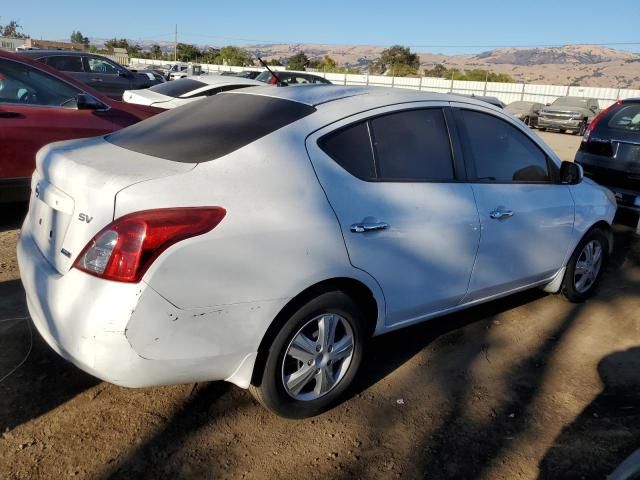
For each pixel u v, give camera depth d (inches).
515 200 140.8
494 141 140.3
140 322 85.7
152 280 85.4
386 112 119.3
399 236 114.0
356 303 111.2
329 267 102.3
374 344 143.8
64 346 90.8
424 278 122.2
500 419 115.9
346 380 114.4
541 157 152.9
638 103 251.0
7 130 197.2
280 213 96.9
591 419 117.3
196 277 88.7
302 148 105.0
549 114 932.6
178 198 89.7
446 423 113.6
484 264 135.6
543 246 152.4
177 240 87.0
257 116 111.3
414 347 143.7
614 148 253.1
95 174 95.2
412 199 117.3
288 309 100.8
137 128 124.9
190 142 106.0
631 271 215.2
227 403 115.3
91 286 87.1
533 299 179.2
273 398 103.8
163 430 105.7
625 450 108.0
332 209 103.8
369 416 114.3
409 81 1513.3
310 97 117.4
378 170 114.5
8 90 204.5
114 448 100.1
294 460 100.5
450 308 135.3
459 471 100.6
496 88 1408.7
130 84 560.4
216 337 92.6
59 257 96.9
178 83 418.6
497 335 153.0
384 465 100.8
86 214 92.0
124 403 112.6
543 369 136.6
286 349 102.0
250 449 102.4
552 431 112.9
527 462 103.7
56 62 514.3
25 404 110.0
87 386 117.0
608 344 151.6
